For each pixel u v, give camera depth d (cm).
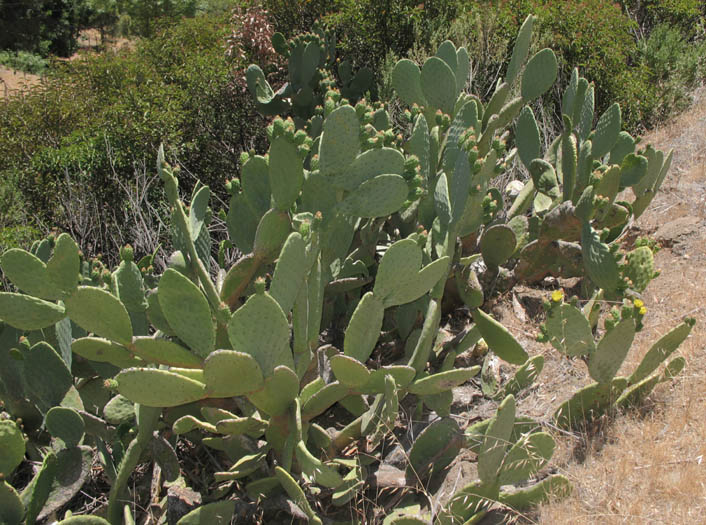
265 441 268
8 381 271
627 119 720
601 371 275
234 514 244
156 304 263
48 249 314
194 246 278
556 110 686
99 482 285
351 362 230
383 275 241
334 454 267
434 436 256
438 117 344
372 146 272
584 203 332
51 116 795
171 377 206
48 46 3231
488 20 729
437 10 792
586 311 345
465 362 331
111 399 275
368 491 258
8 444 231
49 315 225
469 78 636
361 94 638
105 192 605
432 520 243
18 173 656
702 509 235
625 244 455
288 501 247
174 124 662
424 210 337
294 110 593
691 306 366
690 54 810
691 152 586
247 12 796
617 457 265
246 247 313
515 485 264
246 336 211
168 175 265
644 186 441
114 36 3622
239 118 688
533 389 316
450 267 331
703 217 460
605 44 733
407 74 386
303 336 252
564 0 793
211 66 738
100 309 219
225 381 212
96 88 878
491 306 372
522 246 395
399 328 328
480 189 312
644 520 234
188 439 287
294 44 581
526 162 427
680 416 283
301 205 298
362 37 786
